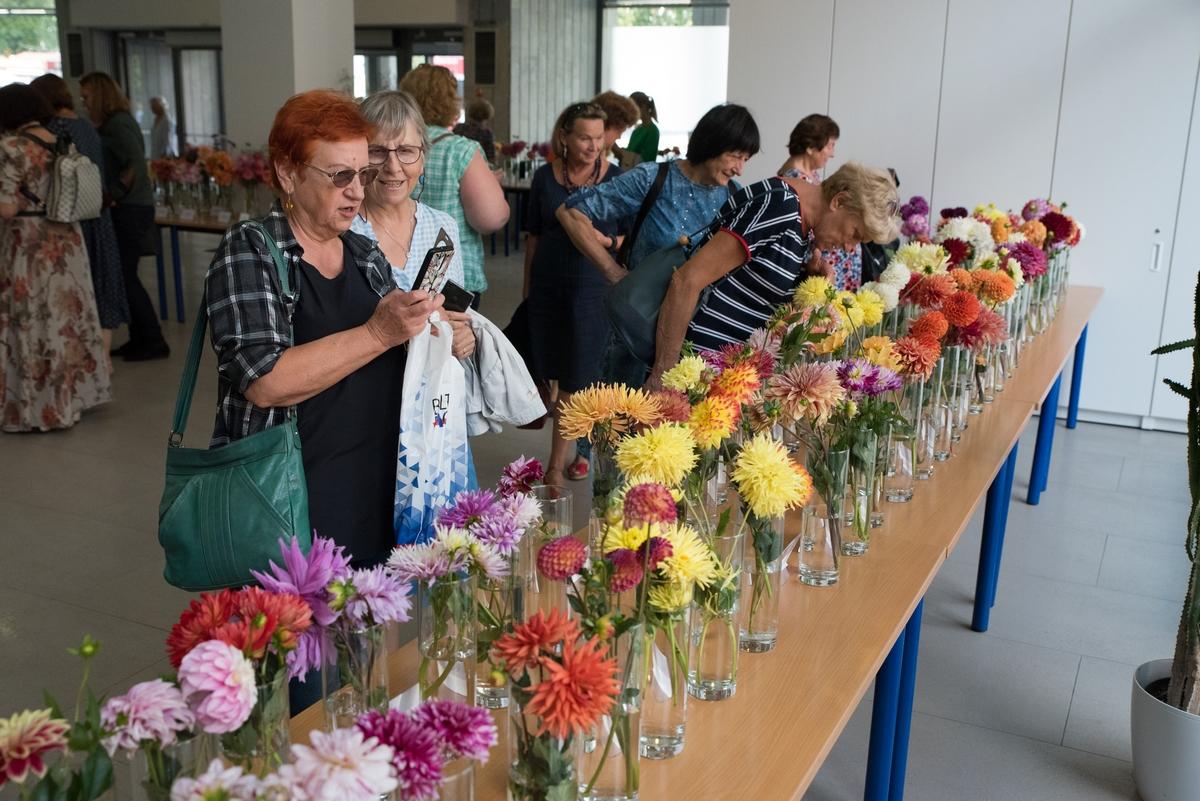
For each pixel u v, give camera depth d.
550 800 1.11
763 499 1.49
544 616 1.07
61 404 5.07
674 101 15.12
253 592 1.09
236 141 8.03
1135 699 2.50
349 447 1.84
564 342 4.11
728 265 2.59
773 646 1.64
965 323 2.58
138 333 6.61
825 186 2.59
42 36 17.48
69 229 5.04
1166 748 2.40
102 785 0.92
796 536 1.97
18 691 2.81
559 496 1.61
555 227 4.05
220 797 0.85
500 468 4.77
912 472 2.35
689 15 14.73
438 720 0.98
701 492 1.69
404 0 13.95
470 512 1.45
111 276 5.77
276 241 1.76
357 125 1.73
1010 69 5.71
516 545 1.38
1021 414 3.10
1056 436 5.64
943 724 2.86
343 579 1.19
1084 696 3.02
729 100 6.31
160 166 7.75
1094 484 4.85
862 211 2.49
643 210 3.46
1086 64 5.54
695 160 3.34
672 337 2.65
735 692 1.50
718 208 3.40
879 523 2.19
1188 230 5.50
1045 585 3.76
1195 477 2.34
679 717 1.33
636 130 8.46
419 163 2.42
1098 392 5.88
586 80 15.24
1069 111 5.63
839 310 2.47
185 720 0.96
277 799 0.86
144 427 5.22
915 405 2.33
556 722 1.00
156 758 0.96
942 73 5.86
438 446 1.86
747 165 6.38
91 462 4.68
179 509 1.68
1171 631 3.42
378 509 1.89
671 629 1.26
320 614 1.19
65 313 5.05
